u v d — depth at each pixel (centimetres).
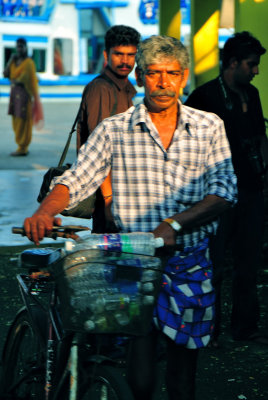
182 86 423
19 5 3672
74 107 3425
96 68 3856
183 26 3578
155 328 416
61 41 3784
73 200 422
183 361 428
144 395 411
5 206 1232
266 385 570
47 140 2161
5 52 3681
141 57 409
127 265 365
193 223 405
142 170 421
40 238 395
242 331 655
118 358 425
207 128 422
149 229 423
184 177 421
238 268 643
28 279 458
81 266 362
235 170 615
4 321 711
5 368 492
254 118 620
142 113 418
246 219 625
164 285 416
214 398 548
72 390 388
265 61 1245
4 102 3662
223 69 614
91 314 365
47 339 419
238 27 1250
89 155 427
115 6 3803
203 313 422
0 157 1806
